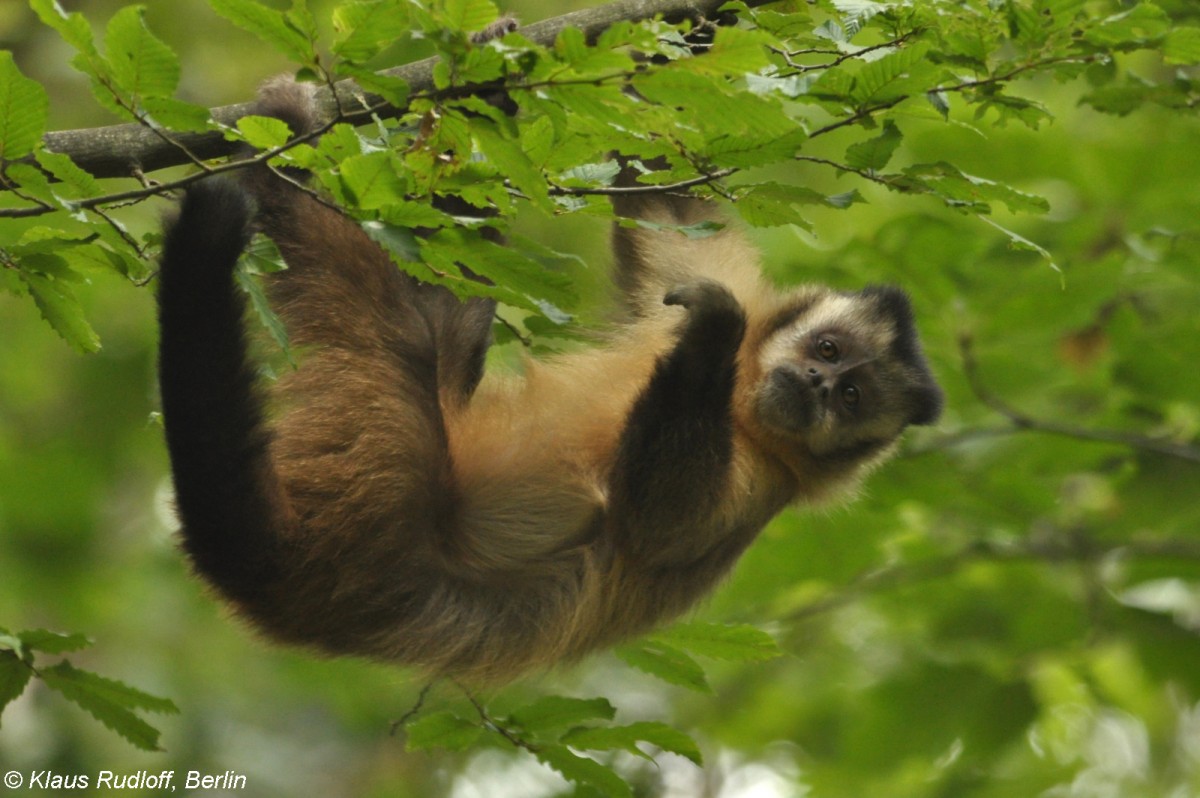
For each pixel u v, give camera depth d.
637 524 10.73
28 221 12.54
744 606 16.59
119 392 20.30
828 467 13.23
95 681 7.77
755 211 7.31
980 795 17.05
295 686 21.17
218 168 6.67
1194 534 15.49
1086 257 14.73
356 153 6.54
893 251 13.98
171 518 10.16
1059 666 17.33
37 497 18.12
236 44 21.16
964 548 16.52
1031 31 7.66
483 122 6.10
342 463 9.65
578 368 11.77
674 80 5.72
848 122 7.25
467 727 9.20
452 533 10.73
